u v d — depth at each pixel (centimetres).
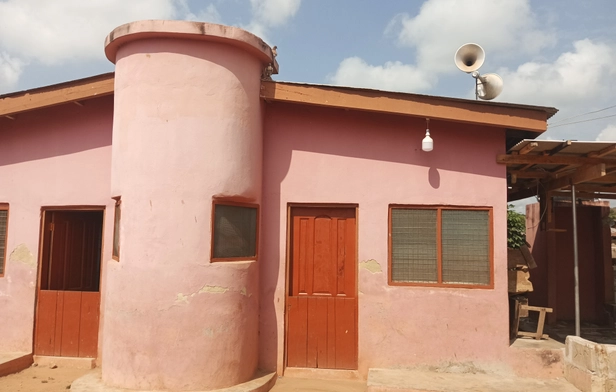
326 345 652
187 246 570
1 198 752
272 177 668
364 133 660
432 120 649
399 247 648
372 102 619
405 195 648
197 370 561
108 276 609
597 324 977
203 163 579
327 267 666
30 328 716
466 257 637
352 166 659
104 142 712
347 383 629
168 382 557
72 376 656
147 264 569
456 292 628
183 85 580
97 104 721
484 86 715
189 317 564
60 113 739
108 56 645
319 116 668
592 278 1020
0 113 711
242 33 597
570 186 742
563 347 618
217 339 572
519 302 686
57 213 756
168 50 583
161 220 571
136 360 564
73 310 709
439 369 622
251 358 617
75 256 791
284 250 659
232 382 582
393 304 637
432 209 646
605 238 1008
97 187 709
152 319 563
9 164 755
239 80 607
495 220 633
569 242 1028
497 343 617
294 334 657
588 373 546
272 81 642
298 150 668
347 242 666
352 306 652
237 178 599
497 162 639
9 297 731
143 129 581
